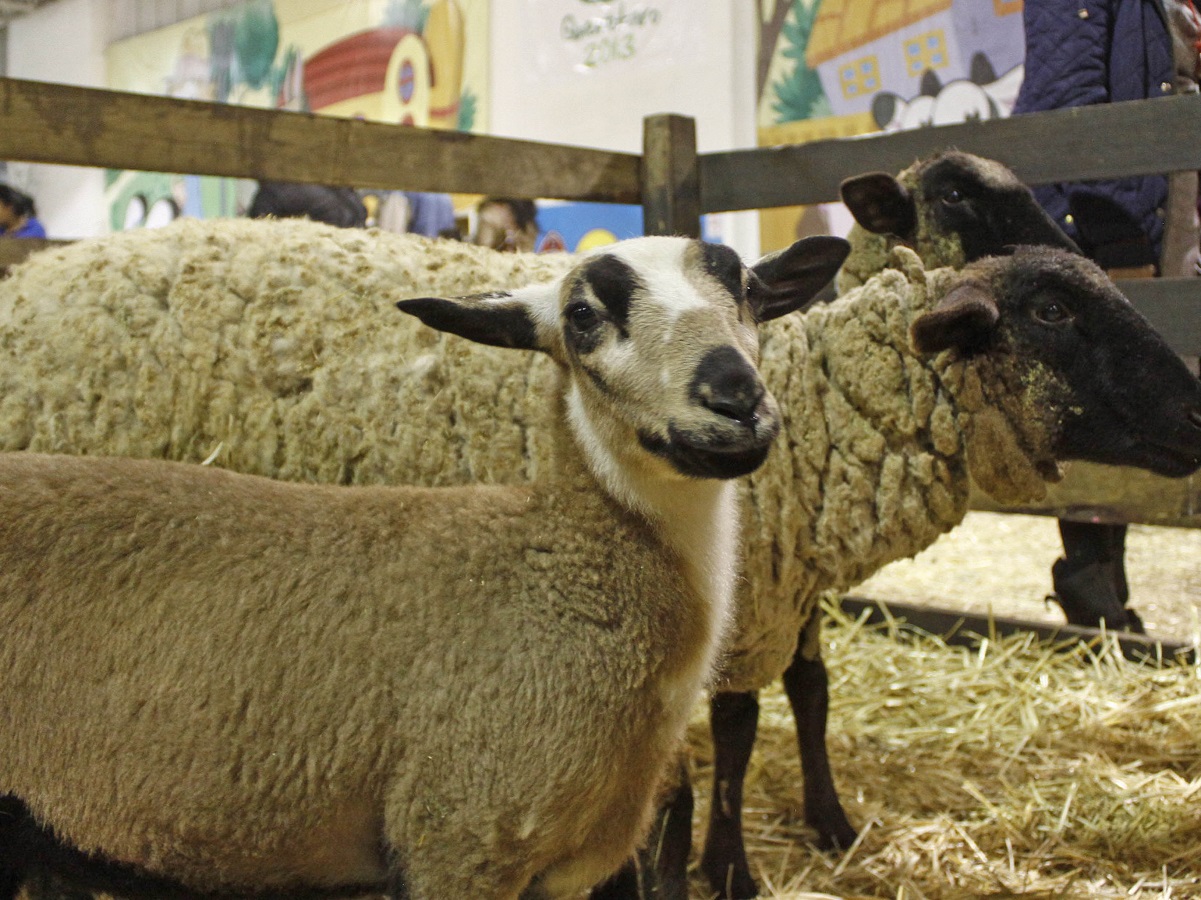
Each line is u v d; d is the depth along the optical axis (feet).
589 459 7.52
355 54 37.73
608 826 7.26
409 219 27.22
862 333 10.53
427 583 7.00
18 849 7.22
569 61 31.71
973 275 10.41
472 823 6.73
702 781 13.58
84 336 9.86
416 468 10.11
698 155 15.35
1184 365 10.07
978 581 22.49
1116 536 18.04
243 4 41.68
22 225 31.60
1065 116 13.60
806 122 27.12
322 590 6.97
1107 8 15.26
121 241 10.53
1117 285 13.48
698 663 7.48
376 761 6.81
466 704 6.72
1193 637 16.74
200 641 6.86
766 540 10.09
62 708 6.86
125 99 10.80
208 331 10.02
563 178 14.32
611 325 7.29
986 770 13.51
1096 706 14.87
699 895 11.22
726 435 6.61
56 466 7.44
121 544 7.04
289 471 10.18
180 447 10.04
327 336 10.18
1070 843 11.68
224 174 11.49
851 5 25.80
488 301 8.09
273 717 6.80
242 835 6.93
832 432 10.57
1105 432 10.16
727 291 7.48
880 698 15.70
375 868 7.32
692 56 28.99
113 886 7.32
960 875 11.09
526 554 7.14
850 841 11.89
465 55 34.24
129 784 6.85
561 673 6.80
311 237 10.69
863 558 10.61
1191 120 12.85
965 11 23.99
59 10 50.01
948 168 13.39
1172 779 12.75
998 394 10.38
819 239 9.05
